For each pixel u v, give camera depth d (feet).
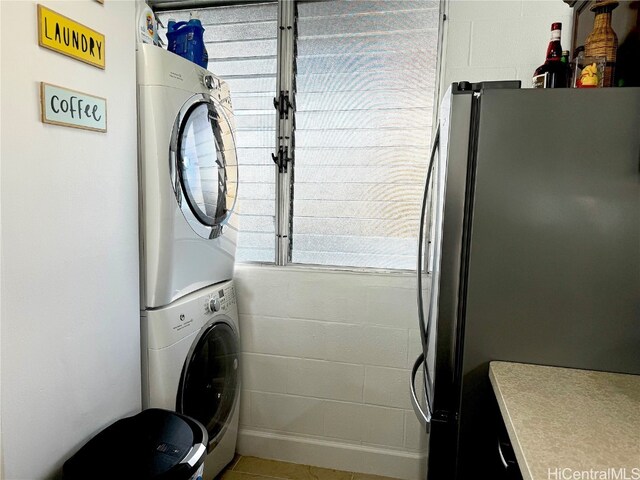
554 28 4.87
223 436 7.06
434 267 4.62
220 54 7.78
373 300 7.39
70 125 4.17
